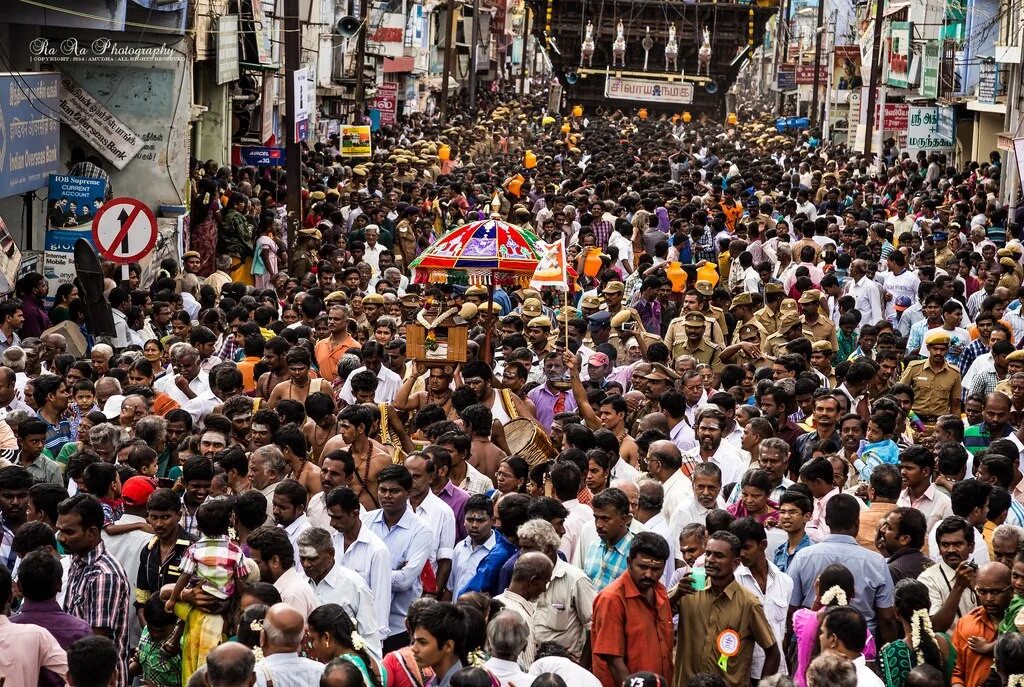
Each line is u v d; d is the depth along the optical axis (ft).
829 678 20.75
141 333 52.85
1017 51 110.22
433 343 40.75
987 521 31.09
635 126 222.28
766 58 388.57
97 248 51.85
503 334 51.29
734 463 34.91
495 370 46.06
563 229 82.23
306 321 53.11
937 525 28.32
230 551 24.30
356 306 56.70
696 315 50.34
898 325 61.11
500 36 304.09
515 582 25.31
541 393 42.57
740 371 44.27
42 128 65.46
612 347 47.75
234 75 91.40
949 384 46.01
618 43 233.76
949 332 51.75
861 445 36.86
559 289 51.24
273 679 21.30
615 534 27.84
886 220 92.89
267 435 33.40
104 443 32.83
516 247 44.68
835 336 52.75
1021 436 38.78
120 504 29.78
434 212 94.63
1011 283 63.62
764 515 29.86
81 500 25.79
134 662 26.18
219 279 68.18
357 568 27.40
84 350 48.16
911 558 28.66
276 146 107.34
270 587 23.43
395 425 36.94
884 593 26.86
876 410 37.86
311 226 84.28
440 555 29.89
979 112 139.03
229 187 84.99
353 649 22.38
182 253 76.64
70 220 66.44
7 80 59.47
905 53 153.69
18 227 68.49
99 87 75.77
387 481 28.81
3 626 23.24
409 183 103.60
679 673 25.70
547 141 182.60
